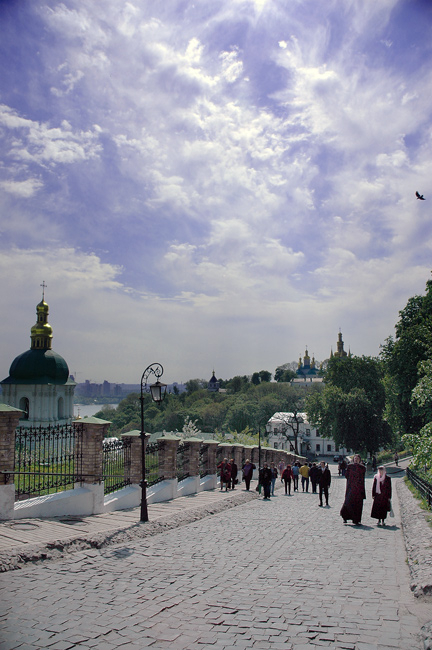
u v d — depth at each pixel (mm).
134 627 6617
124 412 144250
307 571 9461
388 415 49438
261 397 122000
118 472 17750
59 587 8227
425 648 5863
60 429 15156
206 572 9305
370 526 15289
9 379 64875
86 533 11938
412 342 40562
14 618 6887
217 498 21500
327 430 65438
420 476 24281
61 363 65688
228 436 74812
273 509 19641
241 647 6008
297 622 6789
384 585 8508
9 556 9422
